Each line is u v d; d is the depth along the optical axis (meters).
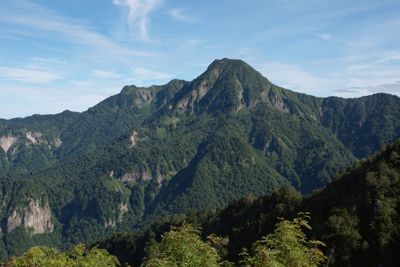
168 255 24.27
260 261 22.48
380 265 64.00
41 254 24.67
